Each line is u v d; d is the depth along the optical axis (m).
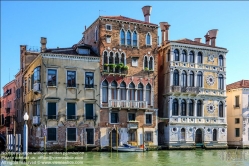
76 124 33.22
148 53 37.16
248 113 42.06
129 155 30.39
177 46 38.41
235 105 42.84
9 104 51.16
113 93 35.25
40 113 32.31
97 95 34.38
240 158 29.12
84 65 34.12
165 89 38.81
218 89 40.41
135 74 36.34
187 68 38.72
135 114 36.12
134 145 35.12
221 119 40.47
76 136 33.16
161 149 37.06
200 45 39.50
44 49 38.53
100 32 35.09
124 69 35.53
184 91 38.16
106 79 34.94
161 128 39.19
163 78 39.44
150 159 27.48
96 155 29.88
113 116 35.19
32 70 36.06
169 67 38.16
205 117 39.56
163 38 40.53
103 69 34.84
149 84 37.00
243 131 41.44
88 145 33.53
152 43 37.50
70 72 33.56
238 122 42.12
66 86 33.22
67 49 35.25
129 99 35.91
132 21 36.69
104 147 34.03
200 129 39.56
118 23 36.03
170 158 28.48
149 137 36.59
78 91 33.62
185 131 38.44
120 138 35.03
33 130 34.22
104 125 34.41
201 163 25.33
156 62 37.50
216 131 40.22
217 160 27.44
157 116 37.25
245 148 41.09
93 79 34.41
